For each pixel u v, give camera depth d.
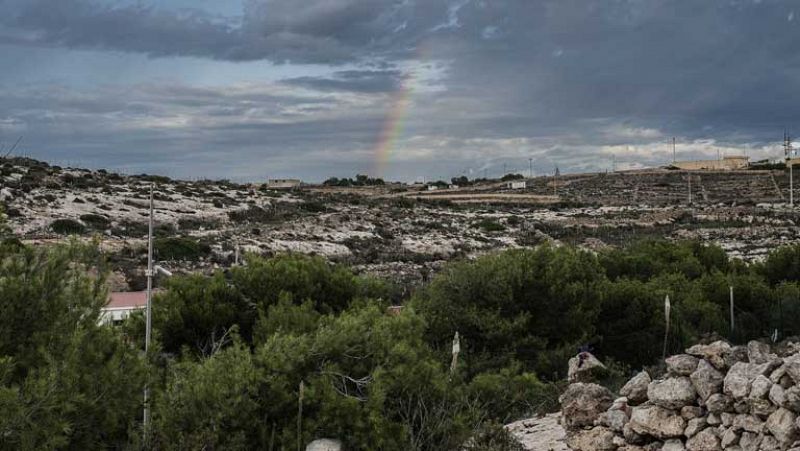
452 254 70.62
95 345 10.40
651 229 96.62
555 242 82.25
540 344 21.83
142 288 34.31
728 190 160.75
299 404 11.82
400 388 13.37
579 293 24.02
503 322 21.88
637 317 24.39
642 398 10.34
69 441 9.43
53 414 8.99
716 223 99.62
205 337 20.42
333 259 60.97
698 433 9.21
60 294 10.66
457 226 94.62
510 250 26.52
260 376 12.56
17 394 8.69
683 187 171.88
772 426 8.27
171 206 78.75
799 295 30.48
